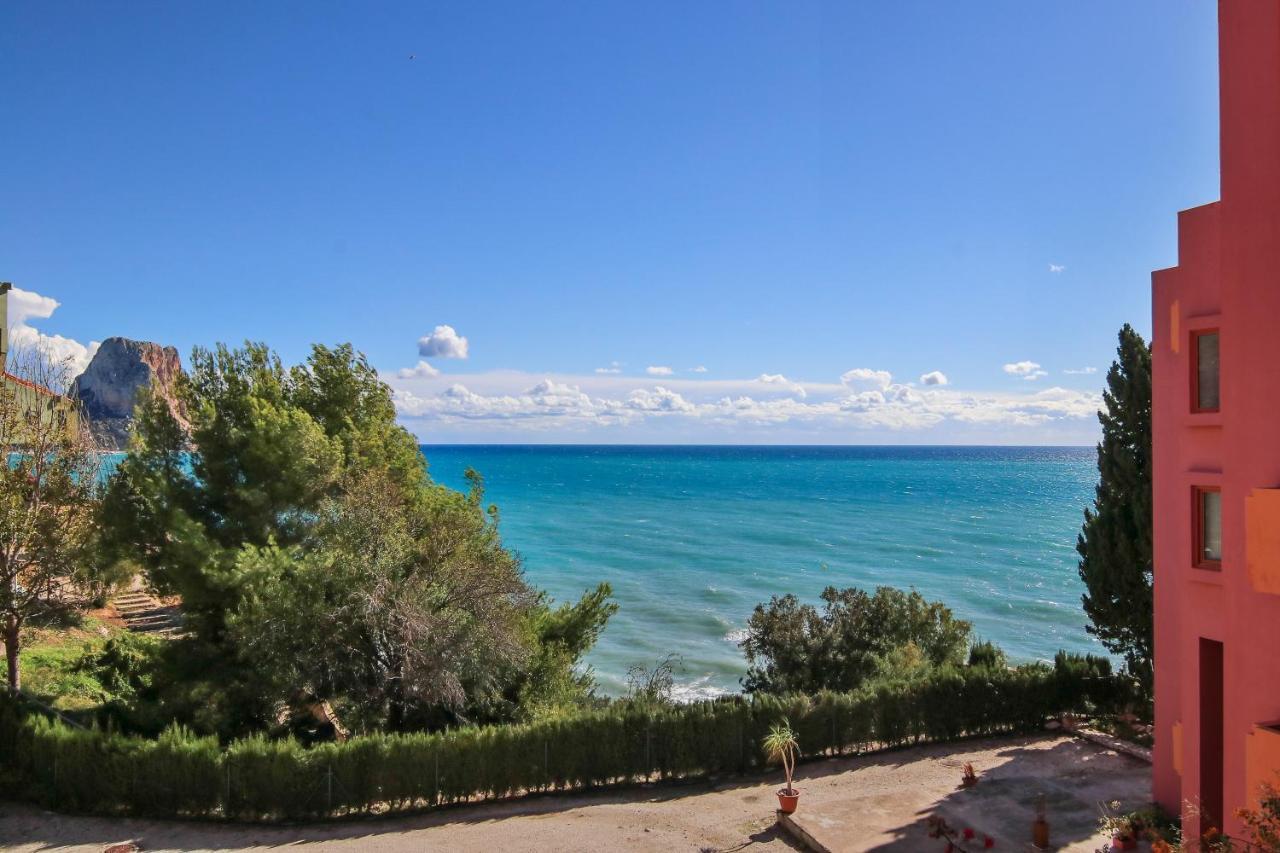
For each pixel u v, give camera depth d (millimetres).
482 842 16609
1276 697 8609
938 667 25094
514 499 137125
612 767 20000
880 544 81938
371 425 27297
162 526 22516
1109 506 22078
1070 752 20766
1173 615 15883
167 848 16328
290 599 20703
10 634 22344
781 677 25781
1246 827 8453
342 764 18234
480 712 23766
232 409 24062
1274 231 8742
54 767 18281
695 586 59938
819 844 15531
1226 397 9328
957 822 16250
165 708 21141
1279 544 8281
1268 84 8852
